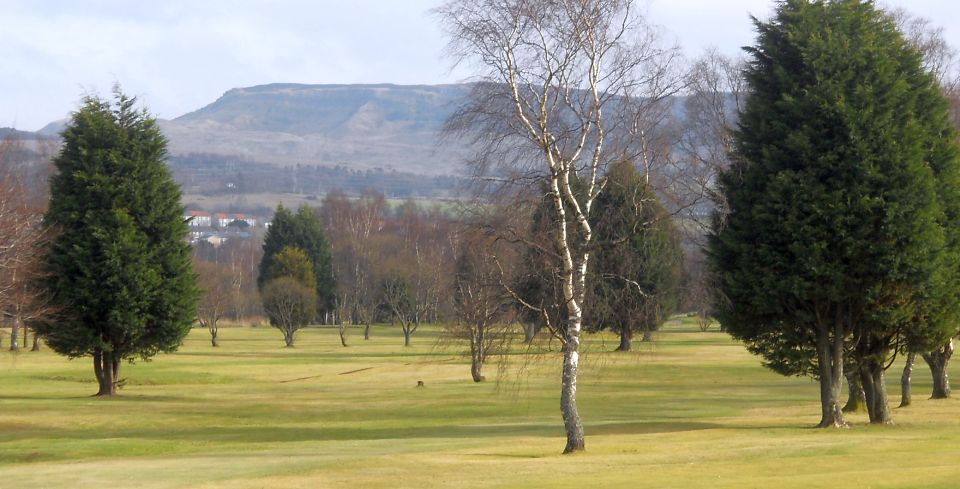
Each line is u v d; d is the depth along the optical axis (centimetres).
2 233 4834
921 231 3400
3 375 7162
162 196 5725
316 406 5219
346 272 13938
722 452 2856
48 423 4409
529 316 3297
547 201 3061
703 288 3684
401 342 12419
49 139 12756
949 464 2403
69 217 5497
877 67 3534
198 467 2762
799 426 3816
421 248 12262
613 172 3028
